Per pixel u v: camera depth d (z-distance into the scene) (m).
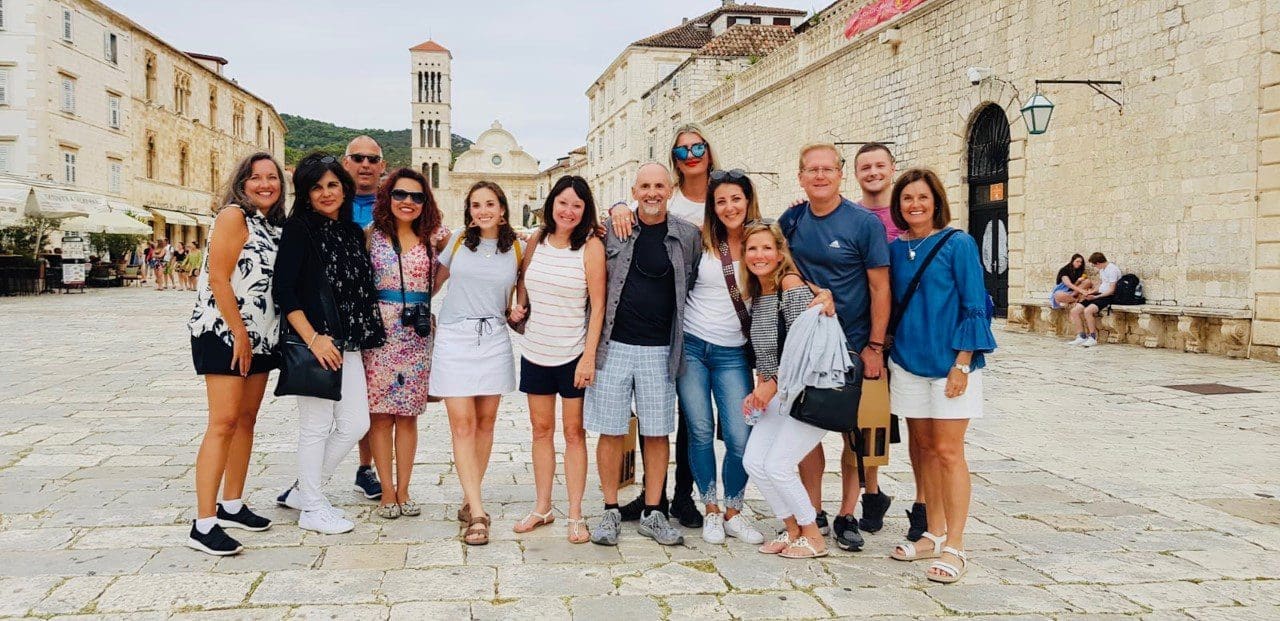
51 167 30.98
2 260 24.80
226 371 4.06
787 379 3.99
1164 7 12.02
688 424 4.46
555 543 4.35
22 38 30.17
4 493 5.06
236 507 4.46
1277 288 10.55
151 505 4.84
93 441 6.52
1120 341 13.10
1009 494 5.36
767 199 26.83
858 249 4.17
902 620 3.41
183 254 33.62
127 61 37.22
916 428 4.23
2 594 3.53
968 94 16.44
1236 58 10.91
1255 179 10.73
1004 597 3.66
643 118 40.72
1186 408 8.16
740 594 3.67
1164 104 12.08
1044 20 14.42
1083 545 4.37
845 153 21.36
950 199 17.08
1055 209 14.44
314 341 4.23
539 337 4.46
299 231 4.30
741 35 34.25
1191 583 3.83
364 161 5.54
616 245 4.39
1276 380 9.45
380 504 5.05
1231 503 5.14
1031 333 14.87
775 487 4.15
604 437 4.50
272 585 3.68
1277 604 3.60
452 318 4.58
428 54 82.25
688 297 4.50
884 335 4.20
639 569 3.97
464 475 4.46
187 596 3.54
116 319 17.64
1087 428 7.37
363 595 3.58
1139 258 12.66
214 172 48.69
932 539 4.19
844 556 4.22
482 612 3.42
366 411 4.57
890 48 19.16
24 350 12.38
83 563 3.91
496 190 4.53
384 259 4.65
